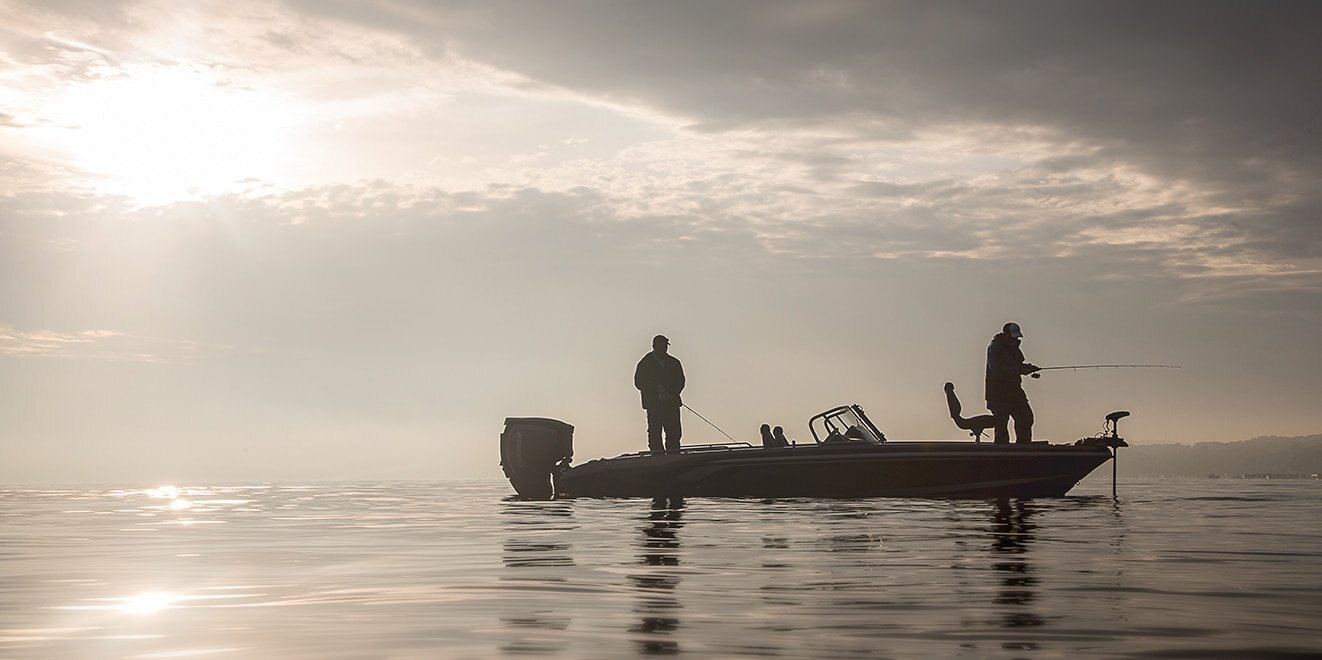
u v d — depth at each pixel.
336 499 19.44
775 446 16.33
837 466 15.77
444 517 12.73
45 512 15.02
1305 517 11.36
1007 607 4.95
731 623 4.57
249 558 7.65
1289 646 4.00
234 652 4.01
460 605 5.16
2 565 7.21
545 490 17.69
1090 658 3.80
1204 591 5.45
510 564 7.03
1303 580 5.90
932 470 15.55
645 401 16.84
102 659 3.89
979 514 11.78
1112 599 5.20
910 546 7.95
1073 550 7.62
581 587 5.78
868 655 3.87
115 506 17.00
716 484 16.27
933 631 4.34
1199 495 17.89
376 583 6.07
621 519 11.48
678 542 8.45
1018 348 16.03
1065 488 16.14
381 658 3.87
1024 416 15.92
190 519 12.92
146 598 5.49
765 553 7.50
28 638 4.32
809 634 4.30
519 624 4.59
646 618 4.72
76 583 6.16
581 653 3.94
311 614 4.91
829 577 6.10
